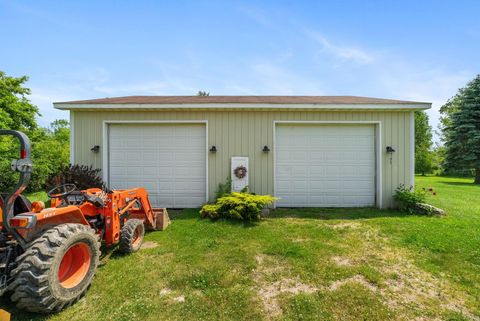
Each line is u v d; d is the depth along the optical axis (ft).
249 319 6.64
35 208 7.50
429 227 14.40
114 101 20.58
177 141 20.61
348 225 15.16
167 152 20.62
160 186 20.68
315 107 19.24
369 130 20.59
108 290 8.05
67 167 17.94
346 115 20.15
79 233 7.66
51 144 35.73
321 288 8.14
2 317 5.81
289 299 7.50
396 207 20.04
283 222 15.92
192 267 9.59
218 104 19.15
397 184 20.15
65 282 7.36
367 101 20.81
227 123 20.11
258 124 20.12
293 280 8.64
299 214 18.10
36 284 6.37
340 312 6.91
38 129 43.45
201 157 20.54
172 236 13.21
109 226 10.24
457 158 52.70
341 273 9.09
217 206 17.13
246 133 20.13
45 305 6.56
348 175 20.71
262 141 20.13
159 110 20.02
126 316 6.75
